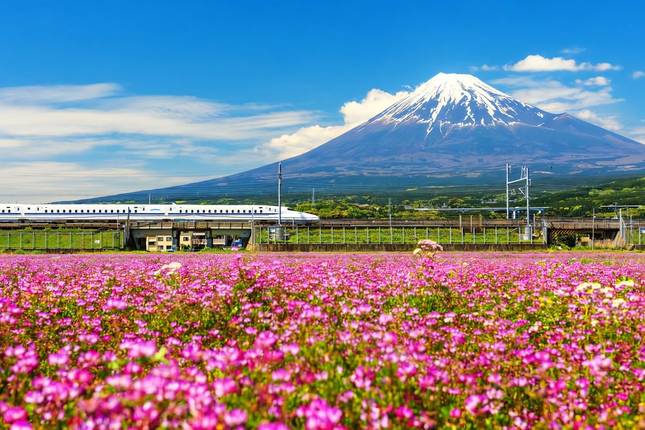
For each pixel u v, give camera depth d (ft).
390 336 29.48
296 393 23.85
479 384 27.45
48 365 31.83
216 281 55.72
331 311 41.81
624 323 39.58
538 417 25.66
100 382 26.30
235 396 23.18
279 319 41.22
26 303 47.93
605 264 114.73
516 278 69.26
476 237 317.22
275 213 451.12
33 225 340.39
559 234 319.47
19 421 20.25
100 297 53.11
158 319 43.70
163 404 20.59
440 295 52.80
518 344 35.63
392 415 22.52
